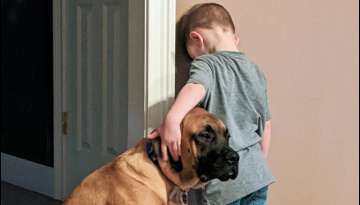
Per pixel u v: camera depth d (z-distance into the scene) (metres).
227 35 2.83
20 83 5.14
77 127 4.31
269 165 3.61
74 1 4.20
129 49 3.03
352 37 3.79
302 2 3.57
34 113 4.98
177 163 2.35
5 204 4.57
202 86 2.52
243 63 2.74
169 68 3.00
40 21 4.79
